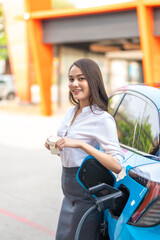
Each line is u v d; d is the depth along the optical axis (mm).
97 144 2137
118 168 1973
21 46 18875
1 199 4930
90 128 2062
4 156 7840
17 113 16797
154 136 2160
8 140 9891
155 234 1828
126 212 1945
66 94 18281
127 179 2055
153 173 1888
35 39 14656
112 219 2100
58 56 17438
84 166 2064
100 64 20188
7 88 23141
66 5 22625
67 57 17766
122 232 1939
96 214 2170
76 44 17953
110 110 3215
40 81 15414
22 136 10547
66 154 2135
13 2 18266
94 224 2178
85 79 2088
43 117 15375
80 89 2098
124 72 22000
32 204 4730
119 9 11641
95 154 1954
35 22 14477
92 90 2076
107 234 2242
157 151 2078
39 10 14406
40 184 5652
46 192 5250
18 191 5293
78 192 2145
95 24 12789
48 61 15281
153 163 1997
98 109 2086
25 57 18984
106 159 1951
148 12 11055
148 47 11227
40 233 3836
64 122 2254
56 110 17625
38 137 10328
